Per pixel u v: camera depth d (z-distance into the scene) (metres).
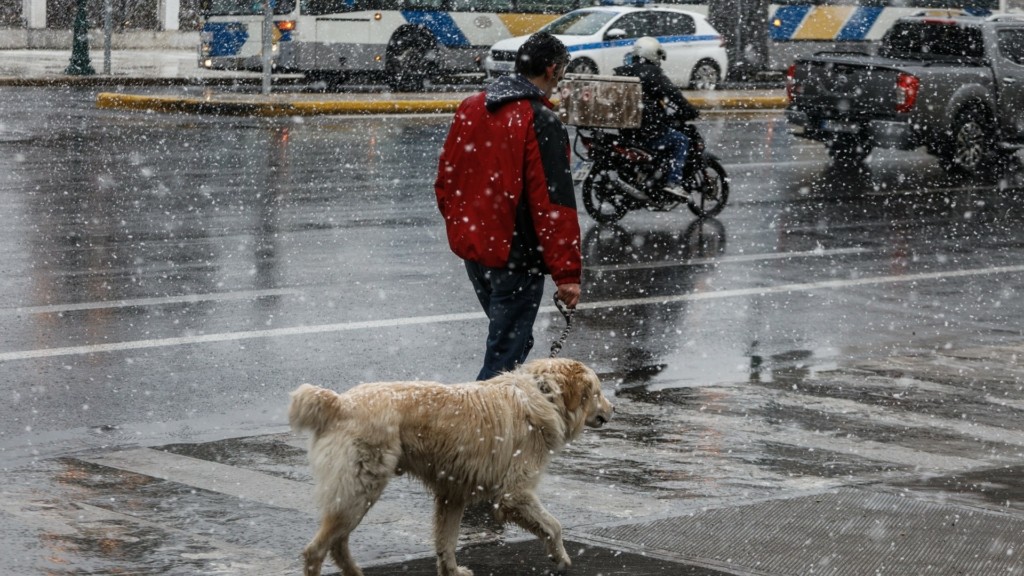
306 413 5.80
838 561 6.75
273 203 18.64
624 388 10.48
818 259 16.42
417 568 6.53
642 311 13.27
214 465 8.23
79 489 7.67
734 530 7.21
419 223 17.52
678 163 18.12
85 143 24.19
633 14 35.81
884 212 20.27
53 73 39.50
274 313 12.41
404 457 6.00
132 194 18.95
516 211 7.84
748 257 16.38
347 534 5.96
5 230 15.93
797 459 8.76
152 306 12.48
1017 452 9.07
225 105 30.20
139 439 8.75
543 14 36.97
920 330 12.95
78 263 14.25
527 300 8.01
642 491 7.99
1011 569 6.69
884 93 23.53
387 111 31.66
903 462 8.76
